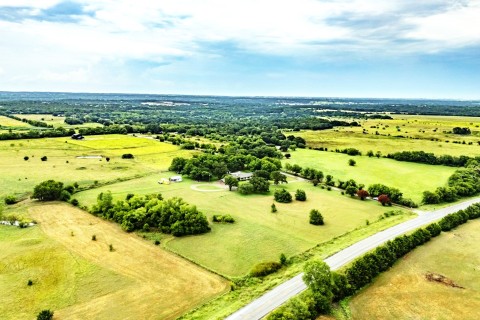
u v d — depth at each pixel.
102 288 67.31
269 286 68.38
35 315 59.19
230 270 75.50
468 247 89.00
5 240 86.44
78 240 87.69
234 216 108.31
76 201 112.88
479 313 62.97
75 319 58.19
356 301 65.25
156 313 60.09
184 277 72.19
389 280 72.75
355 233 96.06
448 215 103.31
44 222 98.50
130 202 104.06
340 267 75.56
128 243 87.31
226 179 137.38
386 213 112.50
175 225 93.19
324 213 112.94
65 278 70.38
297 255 82.69
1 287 66.75
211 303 63.00
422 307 64.06
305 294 61.84
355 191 131.25
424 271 76.69
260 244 88.62
